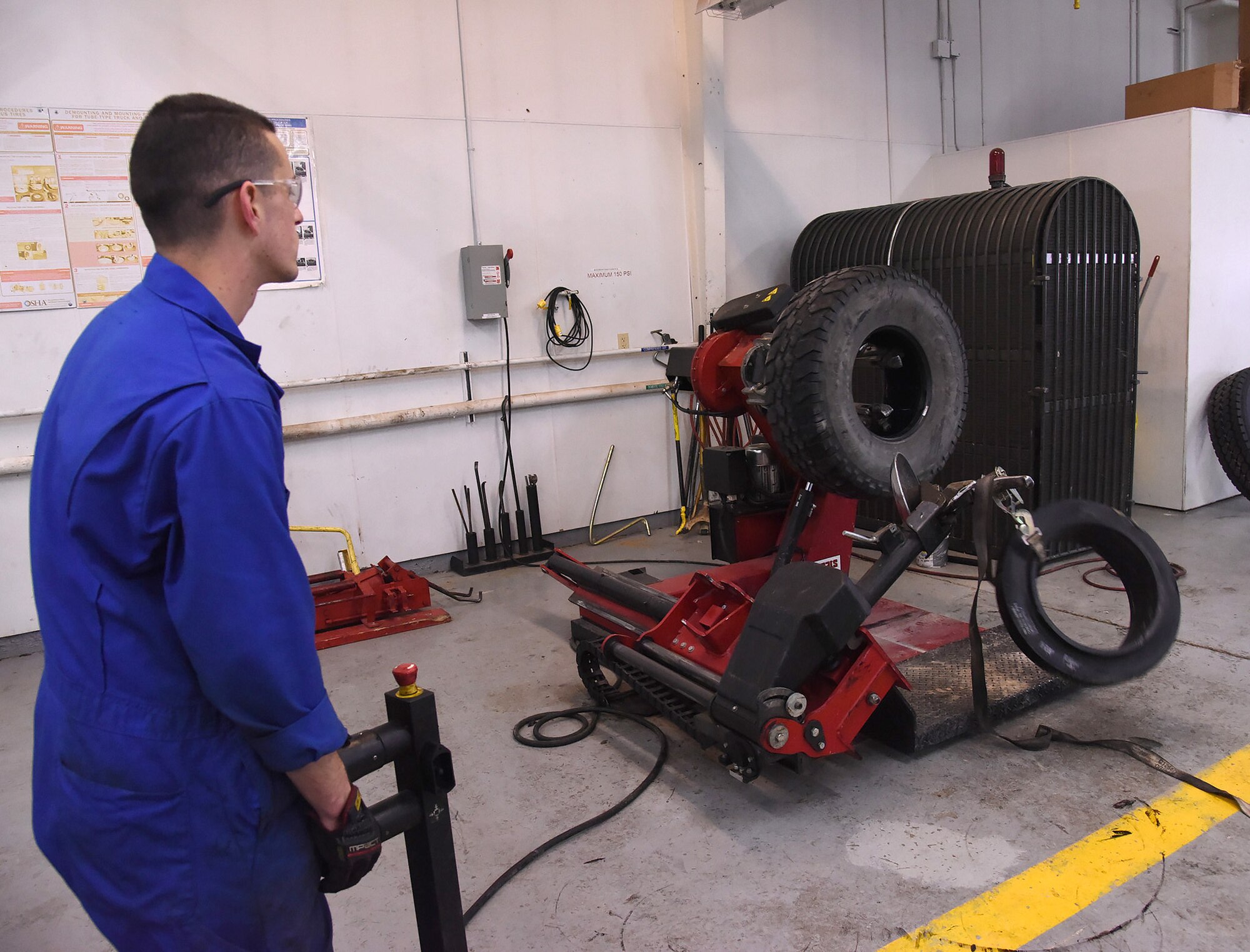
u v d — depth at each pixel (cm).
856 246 464
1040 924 168
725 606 239
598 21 471
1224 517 461
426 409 439
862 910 175
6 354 360
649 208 498
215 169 100
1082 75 662
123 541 91
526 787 233
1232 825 197
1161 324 468
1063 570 391
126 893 95
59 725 96
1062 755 233
